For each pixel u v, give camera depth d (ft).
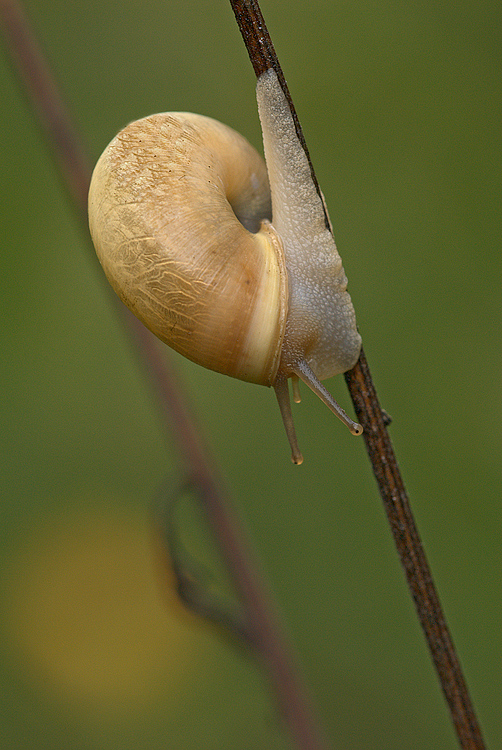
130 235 0.74
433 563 0.87
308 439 0.89
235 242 0.74
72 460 0.89
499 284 0.89
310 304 0.74
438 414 0.88
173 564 0.77
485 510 0.87
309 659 0.87
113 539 0.88
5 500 0.88
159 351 0.78
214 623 0.77
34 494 0.88
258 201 0.76
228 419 0.89
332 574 0.88
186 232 0.73
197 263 0.74
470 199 0.90
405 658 0.87
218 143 0.75
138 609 0.87
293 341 0.74
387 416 0.74
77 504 0.88
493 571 0.87
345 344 0.74
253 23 0.73
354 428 0.74
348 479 0.88
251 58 0.74
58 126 0.78
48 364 0.89
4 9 0.78
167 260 0.73
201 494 0.78
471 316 0.89
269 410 0.89
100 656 0.87
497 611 0.86
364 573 0.88
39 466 0.88
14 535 0.88
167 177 0.74
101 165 0.74
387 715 0.86
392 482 0.73
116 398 0.89
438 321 0.89
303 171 0.74
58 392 0.89
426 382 0.89
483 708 0.85
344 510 0.88
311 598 0.87
